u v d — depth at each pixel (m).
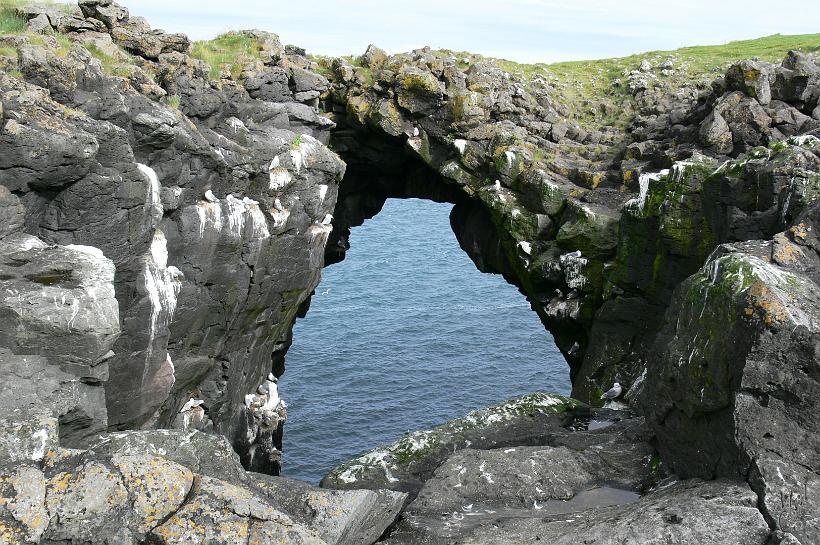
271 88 32.72
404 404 63.91
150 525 12.04
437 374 71.00
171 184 24.94
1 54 20.38
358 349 78.00
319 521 13.45
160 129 23.22
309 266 34.00
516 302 97.25
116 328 16.55
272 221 30.17
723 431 15.37
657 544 13.20
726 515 13.45
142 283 22.48
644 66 51.09
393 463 20.84
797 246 16.80
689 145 36.41
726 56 52.47
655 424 17.92
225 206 27.28
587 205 35.88
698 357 16.19
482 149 40.41
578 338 37.97
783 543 12.79
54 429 13.27
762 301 14.75
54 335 15.95
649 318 32.19
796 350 14.23
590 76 52.62
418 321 88.69
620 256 32.91
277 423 35.81
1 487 12.02
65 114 20.06
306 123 33.97
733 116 34.53
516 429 22.97
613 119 45.19
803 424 14.15
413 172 47.47
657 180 30.61
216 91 28.39
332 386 67.62
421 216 174.12
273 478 14.54
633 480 17.92
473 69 43.78
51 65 21.11
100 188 20.31
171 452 14.19
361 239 144.50
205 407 30.91
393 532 15.52
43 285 16.28
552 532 14.36
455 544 14.45
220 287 28.17
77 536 11.86
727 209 26.36
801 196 21.03
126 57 26.17
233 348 31.38
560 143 42.03
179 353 27.67
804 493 13.53
